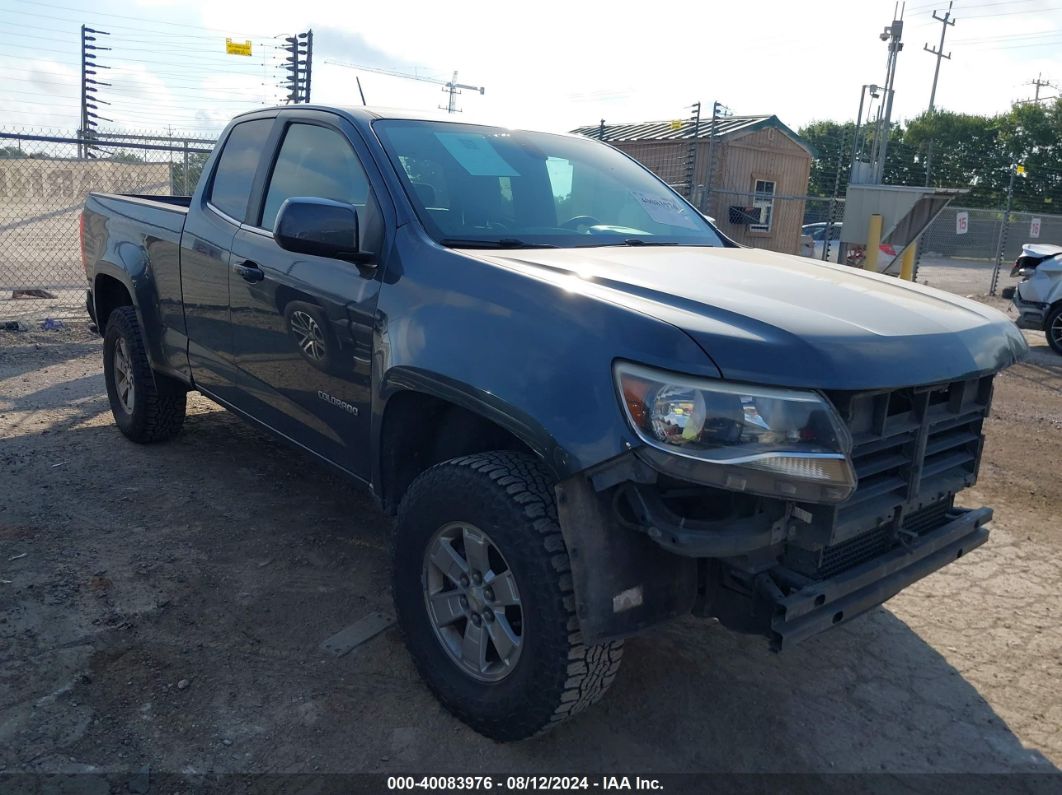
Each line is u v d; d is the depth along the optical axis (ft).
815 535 7.61
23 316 31.42
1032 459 19.99
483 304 8.70
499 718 8.55
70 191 38.96
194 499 14.66
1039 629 12.00
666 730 9.44
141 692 9.48
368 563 12.73
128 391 17.08
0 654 9.96
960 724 9.81
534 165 12.17
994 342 8.97
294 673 10.00
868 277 10.62
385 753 8.78
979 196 173.27
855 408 7.70
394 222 10.14
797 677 10.61
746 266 10.24
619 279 8.63
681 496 7.66
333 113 11.93
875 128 88.79
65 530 13.23
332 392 10.92
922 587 13.19
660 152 64.08
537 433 7.72
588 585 7.63
